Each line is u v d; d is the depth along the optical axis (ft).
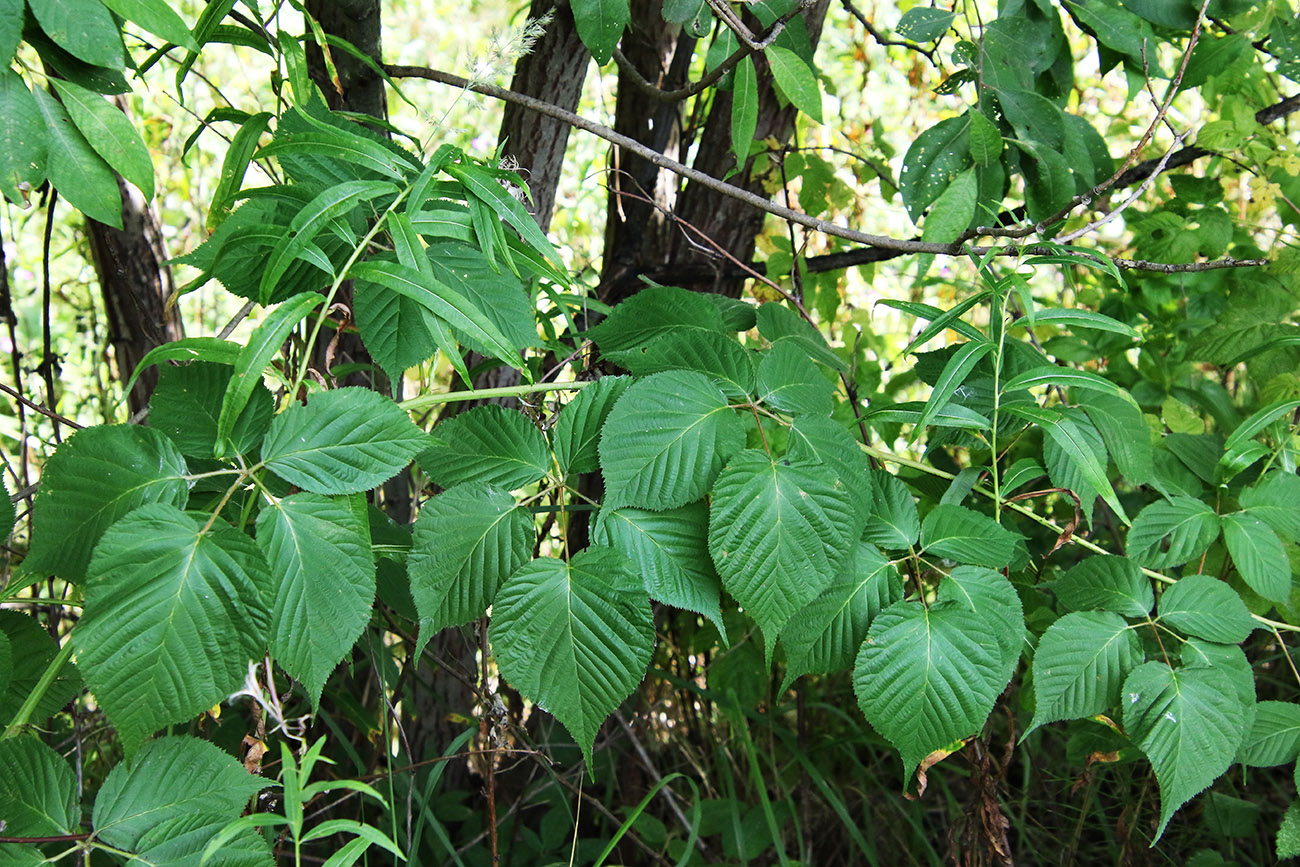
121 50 2.86
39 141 2.89
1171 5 5.90
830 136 8.17
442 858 6.28
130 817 2.80
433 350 3.52
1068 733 6.43
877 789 6.97
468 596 3.17
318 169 3.67
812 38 6.33
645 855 6.73
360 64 5.36
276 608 2.82
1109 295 7.07
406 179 3.57
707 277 6.91
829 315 7.13
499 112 10.43
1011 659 3.40
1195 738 3.54
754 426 3.58
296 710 5.98
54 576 2.93
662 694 7.27
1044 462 4.02
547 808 7.20
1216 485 4.46
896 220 10.06
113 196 3.01
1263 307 6.05
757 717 6.09
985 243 8.76
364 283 3.49
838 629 3.43
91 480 2.84
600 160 10.17
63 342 8.35
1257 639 6.26
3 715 3.24
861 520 3.25
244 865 2.83
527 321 3.60
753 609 3.12
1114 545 6.65
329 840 6.23
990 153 5.49
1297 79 6.05
